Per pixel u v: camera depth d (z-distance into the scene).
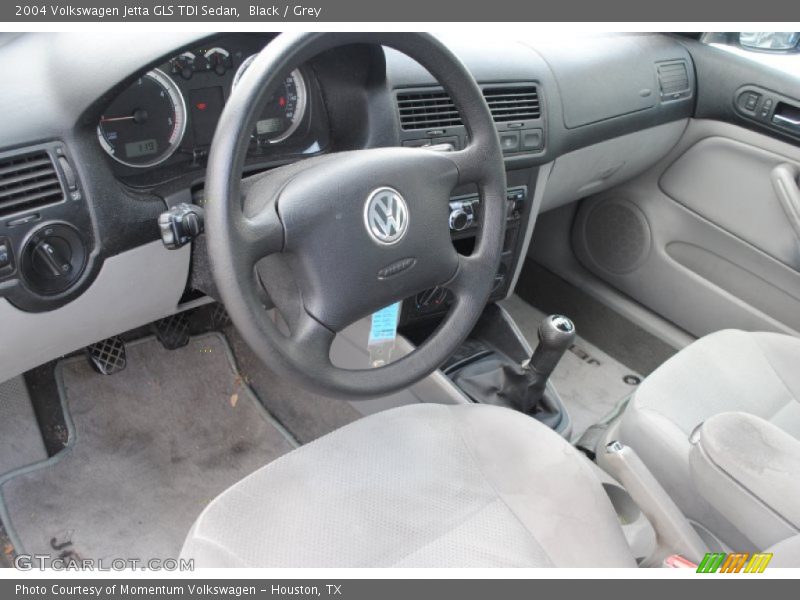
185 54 1.04
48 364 1.60
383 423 1.04
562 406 1.57
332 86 1.17
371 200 0.89
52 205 0.95
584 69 1.53
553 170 1.57
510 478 0.98
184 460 1.55
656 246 1.86
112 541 1.38
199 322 1.76
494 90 1.39
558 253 2.07
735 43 1.77
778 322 1.72
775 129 1.62
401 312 1.46
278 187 0.88
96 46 0.94
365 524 0.90
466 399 1.45
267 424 1.65
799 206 1.60
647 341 1.92
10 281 0.95
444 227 0.97
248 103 0.80
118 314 1.15
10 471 1.46
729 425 0.95
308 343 0.90
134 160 1.06
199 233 0.94
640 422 1.15
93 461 1.52
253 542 0.87
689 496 1.08
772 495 0.87
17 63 0.96
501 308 1.68
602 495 0.97
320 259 0.88
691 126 1.78
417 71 1.25
